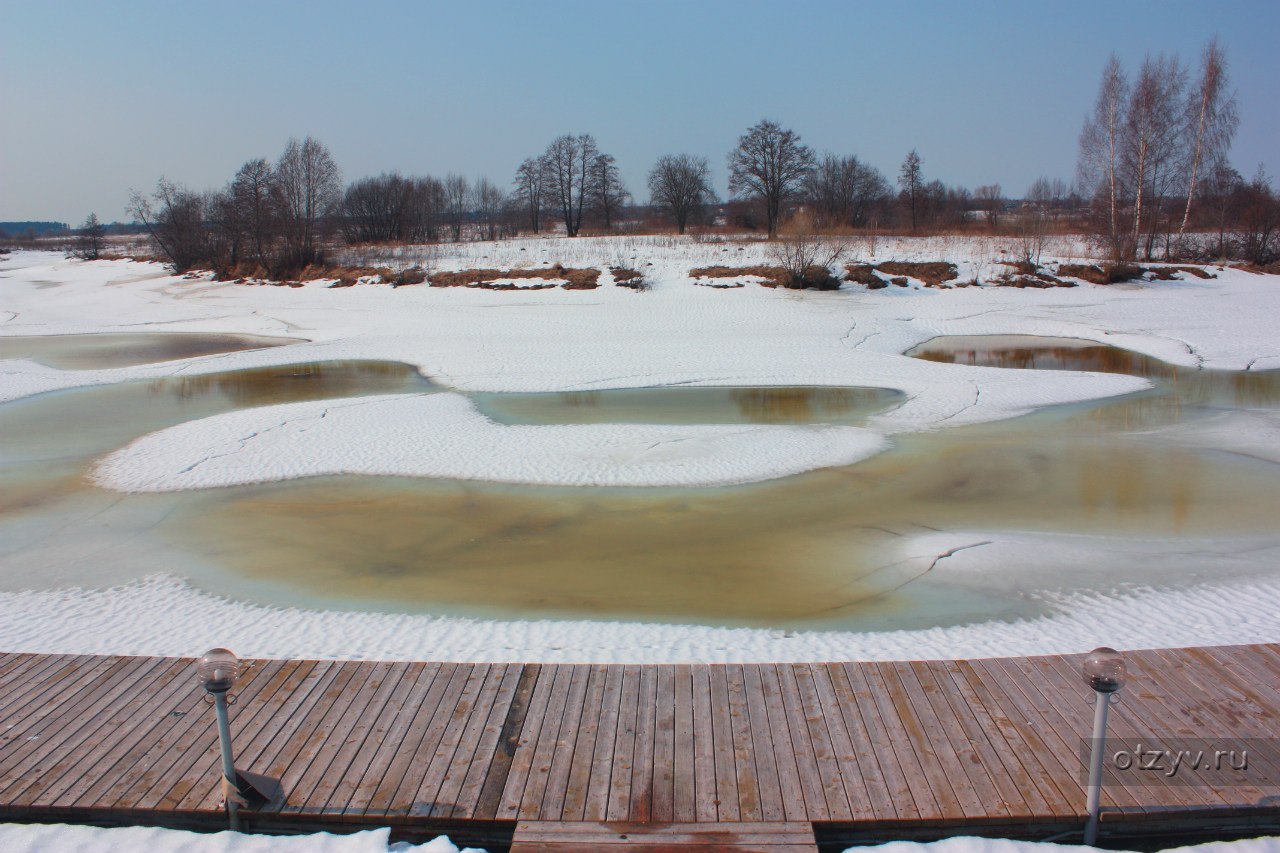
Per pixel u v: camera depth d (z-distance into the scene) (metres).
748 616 10.12
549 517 13.47
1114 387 22.19
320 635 9.70
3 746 7.37
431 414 19.77
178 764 7.11
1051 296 37.09
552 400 21.81
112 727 7.62
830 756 7.08
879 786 6.73
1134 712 7.59
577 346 28.62
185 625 10.05
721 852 6.12
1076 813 6.41
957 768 6.91
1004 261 42.03
